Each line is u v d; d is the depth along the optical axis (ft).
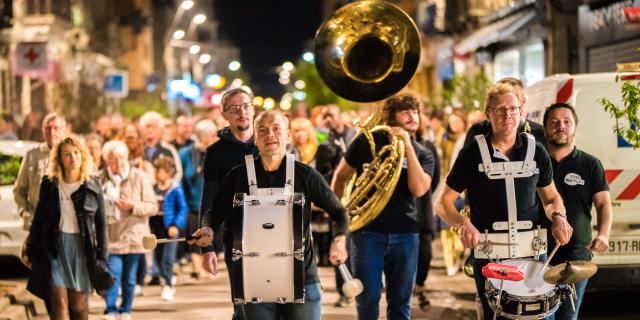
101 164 38.83
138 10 196.13
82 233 27.12
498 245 20.47
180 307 37.11
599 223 23.80
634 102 26.48
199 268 44.55
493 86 20.76
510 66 94.43
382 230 25.00
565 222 20.49
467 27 116.16
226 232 21.47
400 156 24.86
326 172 41.29
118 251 33.30
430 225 32.81
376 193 24.77
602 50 66.44
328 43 26.50
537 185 21.03
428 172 25.77
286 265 19.06
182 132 50.93
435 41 139.54
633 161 30.60
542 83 32.40
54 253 26.99
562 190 23.94
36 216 27.22
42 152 34.86
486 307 20.63
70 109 110.11
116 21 187.52
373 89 26.37
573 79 30.94
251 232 19.13
